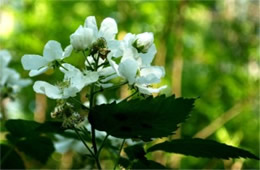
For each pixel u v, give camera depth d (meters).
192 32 1.46
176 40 1.27
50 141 0.62
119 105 0.48
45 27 1.34
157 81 0.50
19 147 0.62
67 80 0.50
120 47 0.51
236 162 1.08
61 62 0.51
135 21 1.30
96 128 0.50
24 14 1.35
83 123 0.56
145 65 0.52
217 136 1.26
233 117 1.38
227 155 0.53
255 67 1.46
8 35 1.33
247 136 1.38
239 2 1.53
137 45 0.51
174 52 1.27
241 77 1.41
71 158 1.12
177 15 1.25
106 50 0.50
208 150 0.53
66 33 1.33
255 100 1.40
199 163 1.26
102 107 0.48
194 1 1.34
